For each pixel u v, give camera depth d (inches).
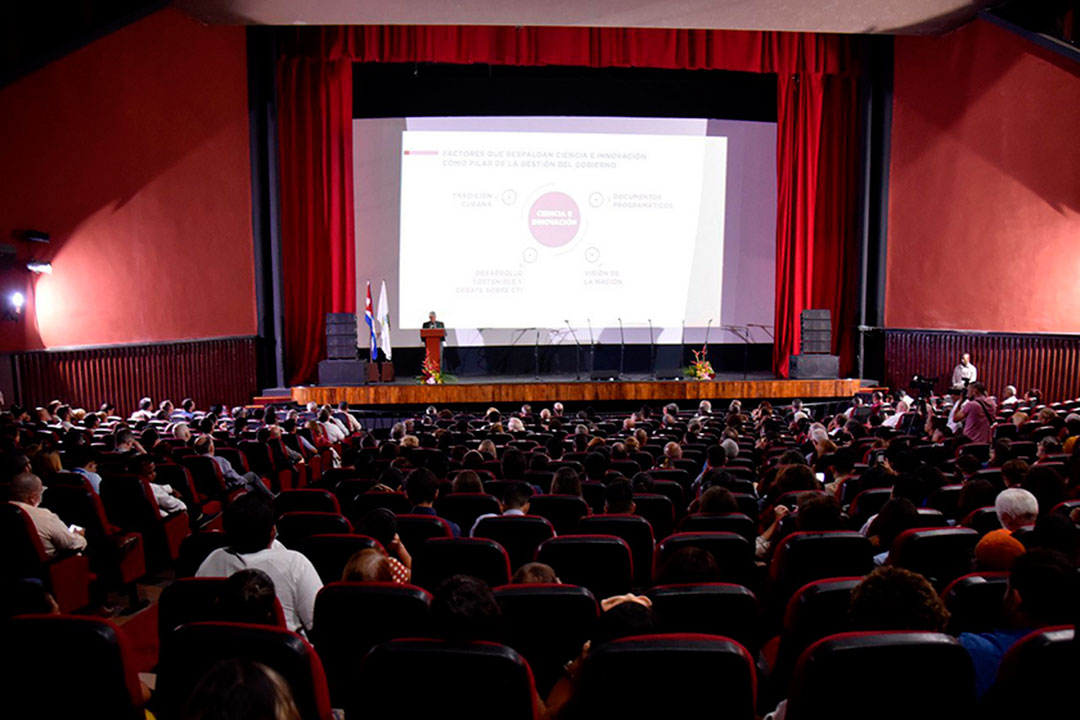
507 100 671.8
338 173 647.1
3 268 426.3
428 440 334.6
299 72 639.8
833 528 145.6
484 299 671.8
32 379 443.2
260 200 625.9
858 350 689.0
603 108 679.7
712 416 470.3
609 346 701.9
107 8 473.1
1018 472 177.6
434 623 79.4
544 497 189.6
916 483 173.5
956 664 73.8
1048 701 71.6
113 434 301.3
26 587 103.3
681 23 572.1
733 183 689.0
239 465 286.4
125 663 80.6
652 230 679.7
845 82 687.7
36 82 444.1
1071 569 86.5
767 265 698.8
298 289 654.5
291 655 79.2
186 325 553.9
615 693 75.4
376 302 671.1
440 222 667.4
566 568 140.4
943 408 470.6
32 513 173.3
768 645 130.1
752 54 642.8
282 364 642.2
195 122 559.5
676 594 103.4
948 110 611.5
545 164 670.5
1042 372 547.2
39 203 447.2
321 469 339.6
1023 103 552.4
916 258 645.3
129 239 507.2
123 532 212.5
